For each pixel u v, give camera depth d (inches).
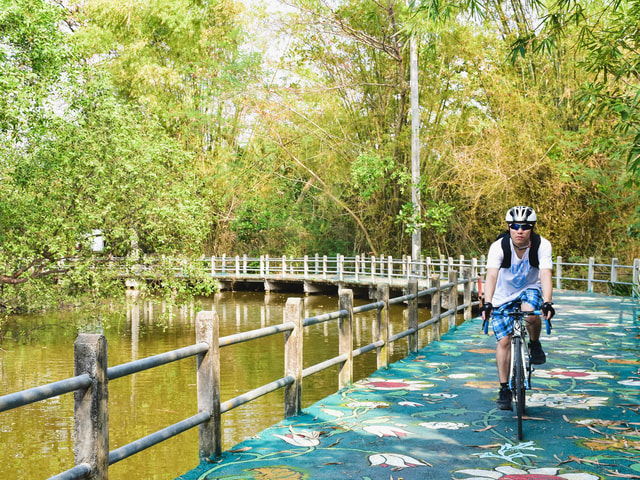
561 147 976.9
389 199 1412.4
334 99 1376.7
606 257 1015.0
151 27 1453.0
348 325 316.8
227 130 1541.6
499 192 1040.8
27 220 724.7
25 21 681.0
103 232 763.4
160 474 414.6
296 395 262.1
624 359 376.5
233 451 215.0
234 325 992.2
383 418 254.7
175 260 810.2
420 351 421.1
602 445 217.0
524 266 235.0
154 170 816.3
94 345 155.5
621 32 478.3
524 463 199.9
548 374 335.3
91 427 155.6
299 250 1729.8
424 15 438.9
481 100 1159.0
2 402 132.5
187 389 610.5
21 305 779.4
